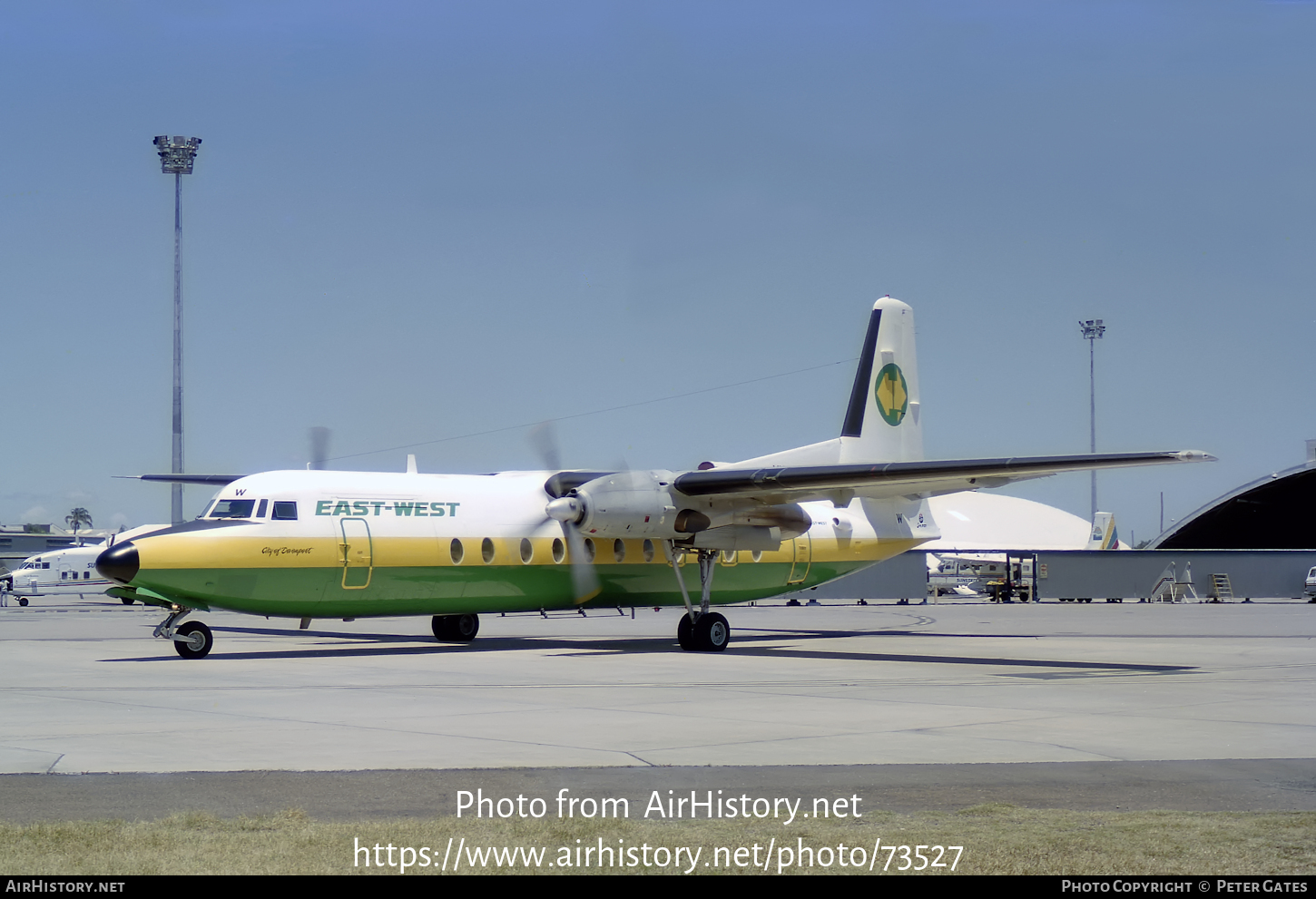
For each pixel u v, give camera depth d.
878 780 10.23
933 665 21.53
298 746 11.91
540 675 19.50
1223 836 8.28
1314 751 11.73
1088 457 21.11
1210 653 24.61
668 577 27.81
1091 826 8.60
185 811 8.97
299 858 7.73
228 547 22.11
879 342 30.80
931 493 26.19
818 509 30.44
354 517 23.55
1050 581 60.34
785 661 22.41
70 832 8.27
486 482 26.16
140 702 15.52
